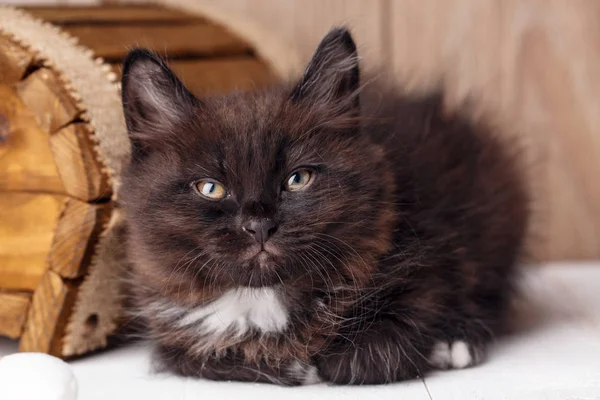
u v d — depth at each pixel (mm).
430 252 479
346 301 461
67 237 484
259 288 455
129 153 485
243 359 466
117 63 521
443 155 523
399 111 542
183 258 452
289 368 462
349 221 453
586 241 685
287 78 563
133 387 461
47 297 491
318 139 459
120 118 497
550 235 684
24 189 500
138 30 565
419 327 465
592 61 677
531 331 529
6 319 504
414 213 485
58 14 548
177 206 450
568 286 617
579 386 448
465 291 495
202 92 534
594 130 681
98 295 499
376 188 463
